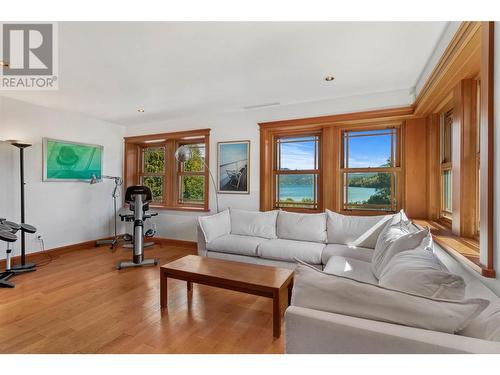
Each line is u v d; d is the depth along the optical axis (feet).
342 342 2.89
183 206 15.38
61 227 13.35
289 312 3.19
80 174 14.16
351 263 7.36
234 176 13.52
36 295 8.27
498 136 3.78
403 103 10.25
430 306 2.82
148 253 13.53
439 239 6.18
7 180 11.32
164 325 6.55
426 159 9.95
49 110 12.82
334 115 11.28
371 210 11.24
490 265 3.86
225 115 13.73
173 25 6.17
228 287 6.70
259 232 11.23
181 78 9.30
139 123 16.05
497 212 3.79
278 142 13.14
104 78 9.28
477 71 6.07
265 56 7.72
